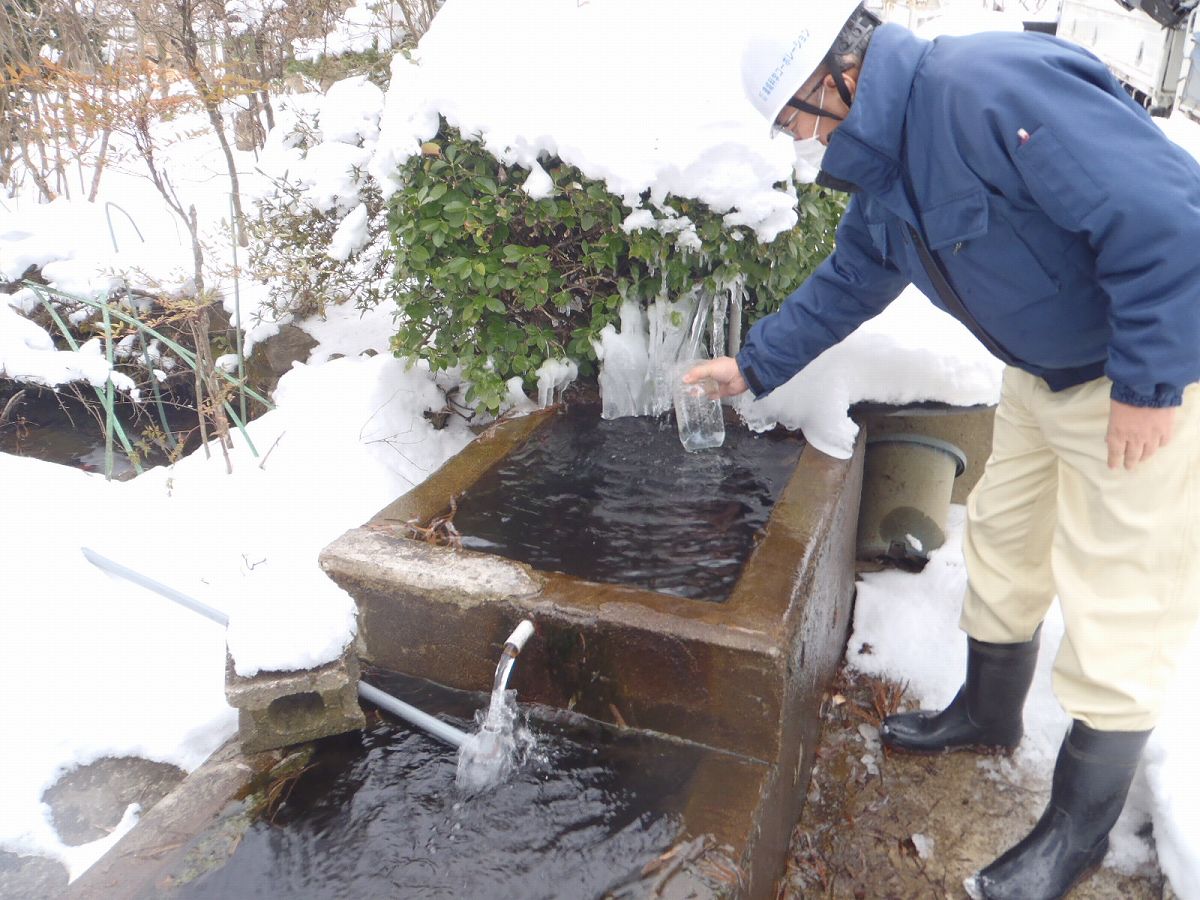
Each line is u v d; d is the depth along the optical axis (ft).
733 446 8.47
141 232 17.38
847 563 8.43
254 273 12.57
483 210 8.54
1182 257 4.47
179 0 13.50
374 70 14.61
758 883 5.54
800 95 5.34
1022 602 6.82
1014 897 6.11
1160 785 6.42
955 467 9.50
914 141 5.08
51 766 7.06
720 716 5.79
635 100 7.82
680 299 8.86
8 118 17.84
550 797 5.57
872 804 7.22
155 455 14.48
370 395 10.99
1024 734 7.66
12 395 15.34
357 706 6.16
